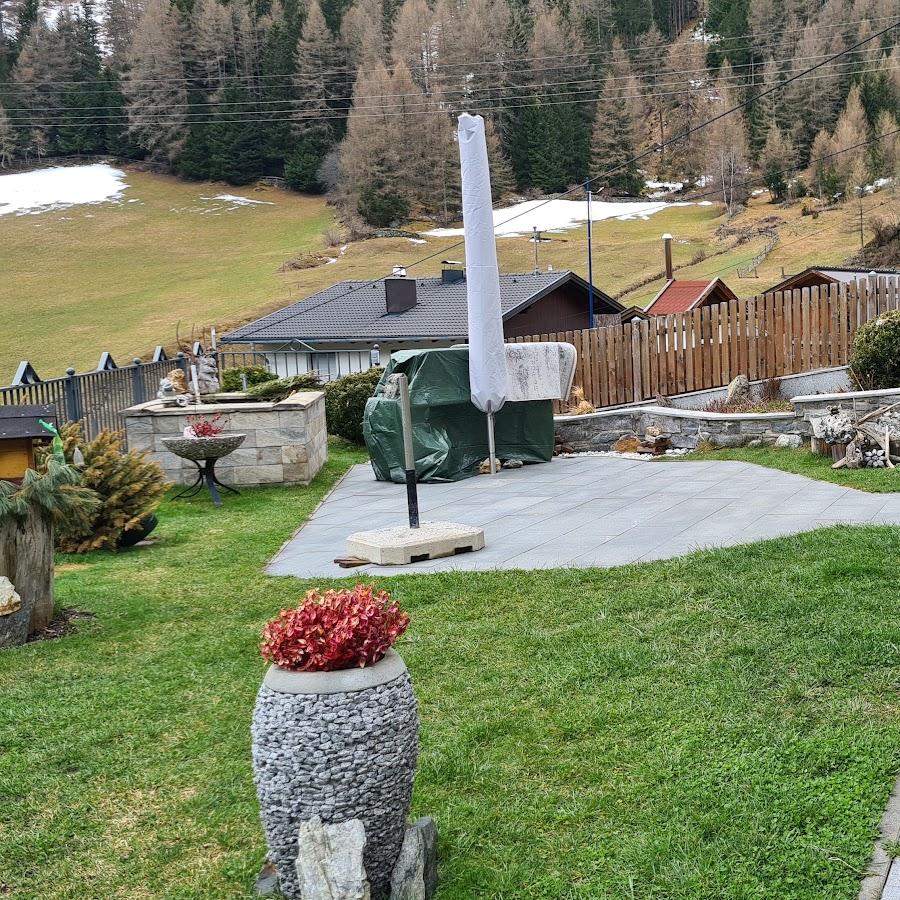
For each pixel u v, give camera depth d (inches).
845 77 3754.9
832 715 173.0
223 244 3609.7
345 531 384.8
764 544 281.7
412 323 1266.0
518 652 220.7
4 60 4731.8
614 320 1357.0
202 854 148.9
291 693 126.6
